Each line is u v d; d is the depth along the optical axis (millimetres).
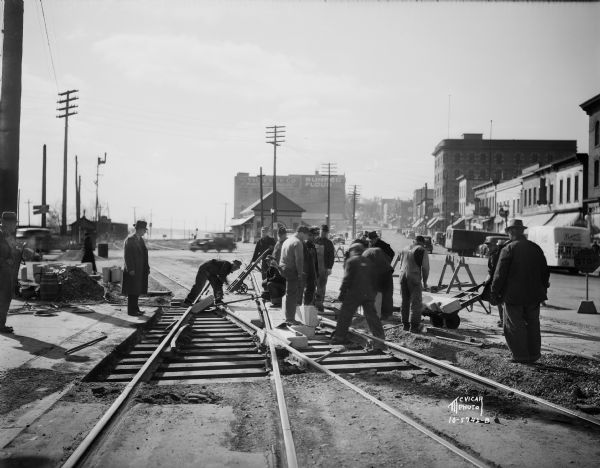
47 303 13109
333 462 4172
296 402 5766
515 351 7527
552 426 5062
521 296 7449
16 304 12852
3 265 9078
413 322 10266
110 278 17609
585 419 5105
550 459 4277
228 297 16188
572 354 8273
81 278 14562
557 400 5992
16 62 12102
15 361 7262
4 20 12031
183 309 13797
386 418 5234
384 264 9734
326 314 12836
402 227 188500
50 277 13523
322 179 162750
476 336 10102
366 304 9211
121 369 7461
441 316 11031
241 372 7215
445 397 6039
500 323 11227
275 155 60688
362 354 8453
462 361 7930
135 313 11766
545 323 11984
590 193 40625
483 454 4371
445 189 94812
